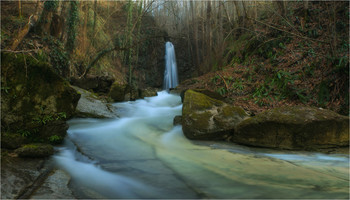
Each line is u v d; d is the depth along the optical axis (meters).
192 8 15.64
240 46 12.05
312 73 7.05
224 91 8.52
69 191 2.29
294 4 10.59
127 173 3.00
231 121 4.95
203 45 15.34
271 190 2.61
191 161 3.57
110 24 14.45
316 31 8.27
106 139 4.46
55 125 3.71
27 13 7.95
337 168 3.37
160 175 2.98
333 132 4.36
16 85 3.38
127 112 6.99
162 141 4.72
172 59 18.69
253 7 11.91
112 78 9.17
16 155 2.87
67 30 9.02
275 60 8.67
